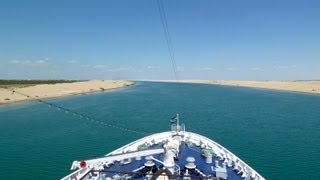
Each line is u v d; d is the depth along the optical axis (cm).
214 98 11538
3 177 2783
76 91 13575
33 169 3022
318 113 6938
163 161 1852
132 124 5534
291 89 16638
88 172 1870
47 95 11019
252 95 13175
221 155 2319
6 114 6806
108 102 9606
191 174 1886
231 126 5294
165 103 9406
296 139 4256
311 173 2888
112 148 3856
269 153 3559
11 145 3953
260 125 5388
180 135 2772
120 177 1770
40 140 4250
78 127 5225
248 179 1847
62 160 3322
